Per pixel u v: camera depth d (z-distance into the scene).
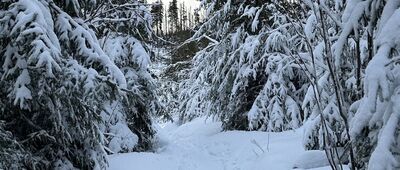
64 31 6.84
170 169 9.44
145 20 11.82
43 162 6.92
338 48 3.65
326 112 6.16
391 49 3.18
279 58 12.05
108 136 10.67
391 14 3.39
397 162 3.06
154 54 13.32
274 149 9.78
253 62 12.88
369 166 3.10
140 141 12.07
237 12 13.33
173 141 13.23
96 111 7.50
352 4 3.66
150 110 12.35
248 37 12.96
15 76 6.36
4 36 6.20
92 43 7.06
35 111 6.86
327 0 5.30
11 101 6.56
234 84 13.17
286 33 12.10
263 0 12.84
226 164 10.34
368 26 3.52
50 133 7.10
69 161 7.25
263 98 12.76
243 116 13.66
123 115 11.16
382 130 3.22
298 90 12.77
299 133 11.13
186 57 24.50
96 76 6.69
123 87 7.15
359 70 3.38
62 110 6.80
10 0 6.37
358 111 3.35
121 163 8.95
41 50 5.95
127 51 11.82
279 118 12.31
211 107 14.98
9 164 5.90
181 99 22.62
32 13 5.98
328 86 5.89
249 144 11.23
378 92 3.07
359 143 3.48
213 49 14.35
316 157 7.83
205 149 11.72
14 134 6.96
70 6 7.46
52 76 5.97
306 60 3.72
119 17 11.72
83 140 7.27
